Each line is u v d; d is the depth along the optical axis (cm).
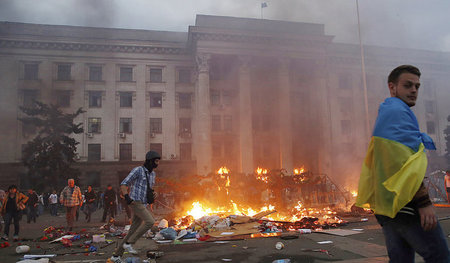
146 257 496
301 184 1339
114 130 3719
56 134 2920
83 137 3641
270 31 3772
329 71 4272
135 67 3884
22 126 3572
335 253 481
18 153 3512
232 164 3806
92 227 1072
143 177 502
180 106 3903
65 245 639
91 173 3547
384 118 160
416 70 167
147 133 3775
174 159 3719
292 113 4147
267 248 542
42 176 2795
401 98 167
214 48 3700
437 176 1756
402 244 160
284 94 3819
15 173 3438
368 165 176
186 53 3984
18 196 801
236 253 508
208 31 3659
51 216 1856
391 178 151
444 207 1249
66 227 1019
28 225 1228
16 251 574
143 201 498
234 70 4006
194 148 3797
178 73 3969
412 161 147
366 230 737
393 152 151
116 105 3775
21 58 3662
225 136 3841
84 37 3753
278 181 1298
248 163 3612
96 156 3650
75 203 953
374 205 167
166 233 685
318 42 3947
